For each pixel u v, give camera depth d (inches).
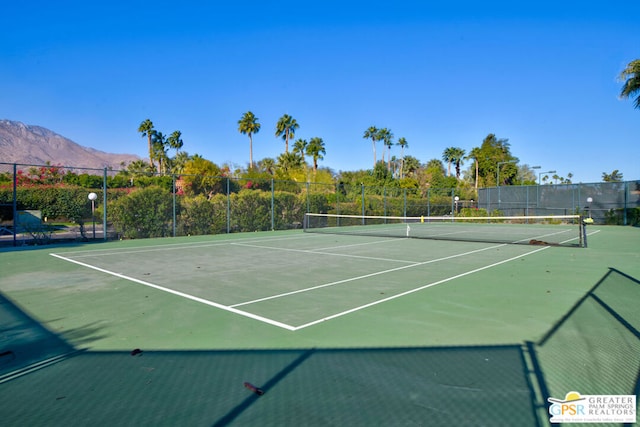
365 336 200.8
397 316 236.2
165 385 149.6
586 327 213.6
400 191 1409.9
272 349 184.7
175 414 129.4
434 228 1111.6
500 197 1451.8
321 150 2583.7
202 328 216.1
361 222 1230.3
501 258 494.0
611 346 185.6
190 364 168.6
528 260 476.1
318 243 684.7
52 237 747.4
